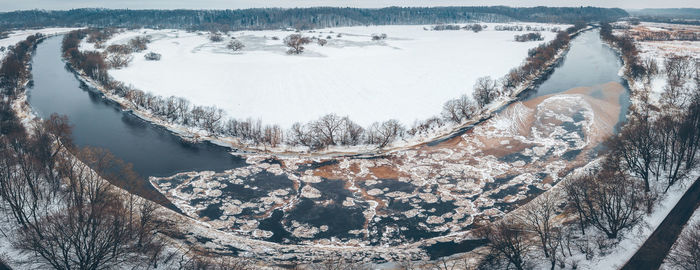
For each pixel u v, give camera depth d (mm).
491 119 156875
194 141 139375
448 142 139375
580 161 123375
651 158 97062
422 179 116562
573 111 159875
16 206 82750
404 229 94938
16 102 173875
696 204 89500
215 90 198750
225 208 102062
